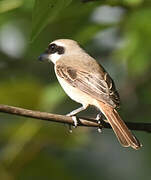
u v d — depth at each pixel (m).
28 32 15.20
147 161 14.95
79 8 12.41
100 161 14.84
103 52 15.10
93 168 14.66
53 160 12.19
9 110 7.93
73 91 10.73
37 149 11.90
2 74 15.46
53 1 6.51
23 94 12.52
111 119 9.22
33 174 12.04
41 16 6.55
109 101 9.59
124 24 12.95
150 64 13.87
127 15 12.81
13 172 11.77
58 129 11.95
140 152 15.03
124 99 14.60
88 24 13.22
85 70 11.02
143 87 14.45
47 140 11.95
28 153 11.85
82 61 11.49
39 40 14.32
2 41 15.41
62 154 14.11
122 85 14.69
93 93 10.15
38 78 15.38
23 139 11.83
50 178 12.20
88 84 10.59
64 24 13.55
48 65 15.70
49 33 14.02
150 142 14.91
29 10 12.57
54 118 8.47
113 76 14.90
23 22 14.98
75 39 13.14
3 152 11.92
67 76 10.98
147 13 12.68
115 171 14.90
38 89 12.62
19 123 12.27
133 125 9.20
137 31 12.84
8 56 15.62
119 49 13.16
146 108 14.60
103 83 10.48
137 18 12.75
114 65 14.90
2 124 13.68
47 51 12.38
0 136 12.15
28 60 15.64
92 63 11.41
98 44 14.93
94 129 12.52
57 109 14.45
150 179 14.84
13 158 11.78
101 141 15.40
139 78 14.39
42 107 12.41
